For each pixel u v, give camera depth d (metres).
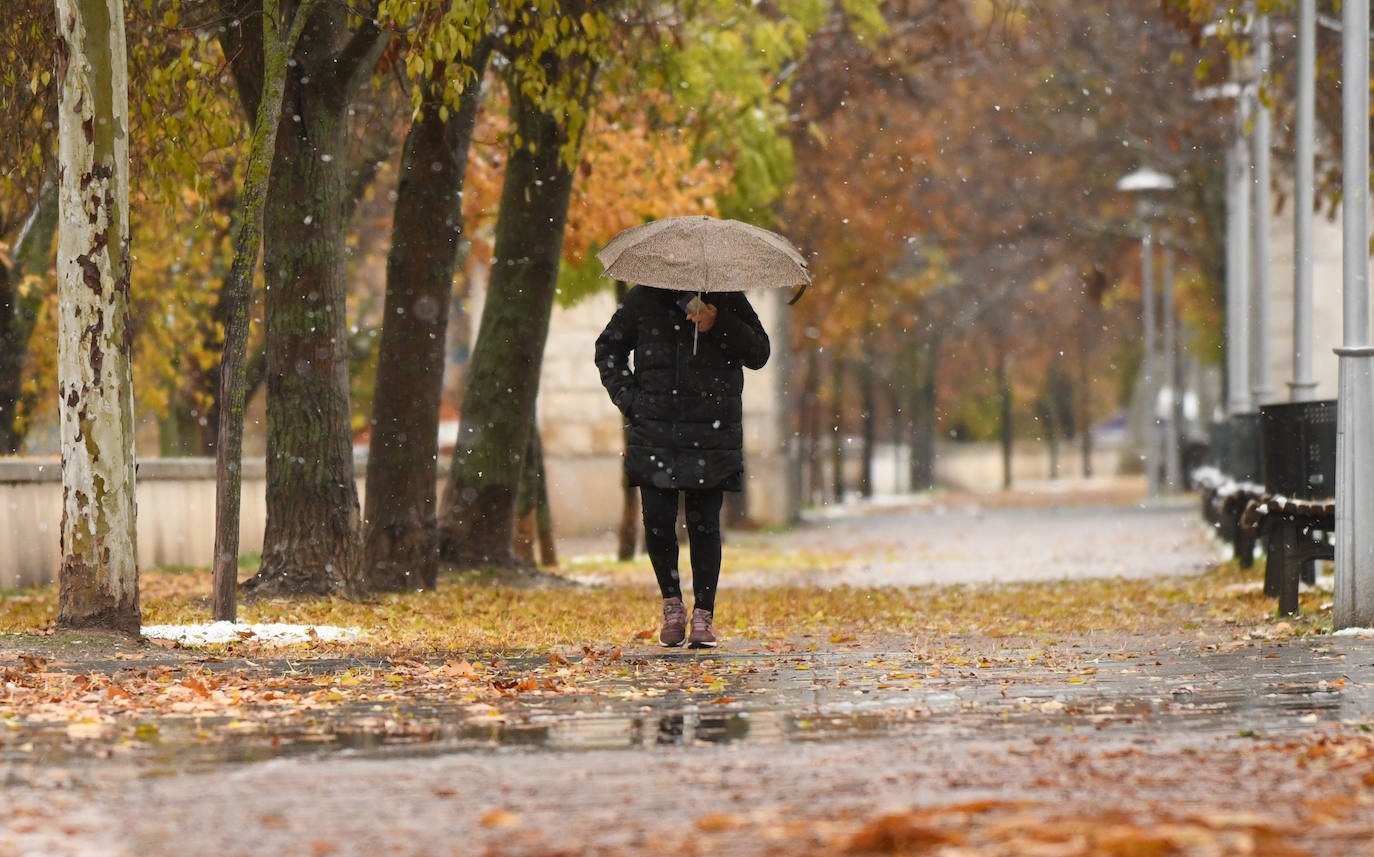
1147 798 9.16
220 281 44.81
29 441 45.22
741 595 29.77
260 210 20.62
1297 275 30.34
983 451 142.38
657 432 18.12
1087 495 106.62
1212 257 67.00
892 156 58.41
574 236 39.59
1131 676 15.27
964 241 76.25
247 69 25.14
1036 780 9.71
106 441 18.64
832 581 35.88
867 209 62.06
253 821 8.95
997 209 72.44
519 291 32.66
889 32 47.59
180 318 43.09
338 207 25.95
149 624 20.98
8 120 26.17
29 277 36.44
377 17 23.19
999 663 16.78
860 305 74.44
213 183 25.27
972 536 58.75
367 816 9.06
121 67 18.69
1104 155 69.38
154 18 24.73
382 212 47.84
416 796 9.60
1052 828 7.97
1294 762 10.25
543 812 9.12
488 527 32.78
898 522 73.50
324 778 10.18
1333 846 7.93
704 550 18.75
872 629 22.11
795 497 75.56
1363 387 19.19
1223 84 38.66
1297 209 30.38
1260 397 39.78
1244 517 21.69
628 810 9.14
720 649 18.73
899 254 68.50
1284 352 62.34
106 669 16.20
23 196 31.12
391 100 30.41
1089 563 40.66
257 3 24.72
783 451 69.31
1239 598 25.30
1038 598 27.84
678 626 18.75
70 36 18.39
